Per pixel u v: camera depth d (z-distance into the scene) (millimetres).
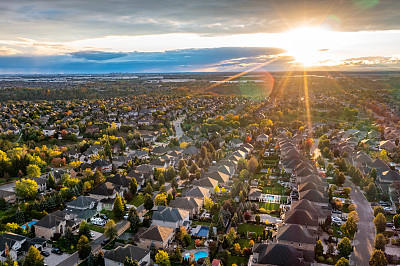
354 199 154500
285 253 99312
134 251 103625
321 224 127188
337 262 98875
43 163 197000
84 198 143875
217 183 168625
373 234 121875
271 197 157375
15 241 107750
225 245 113000
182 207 137500
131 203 152750
